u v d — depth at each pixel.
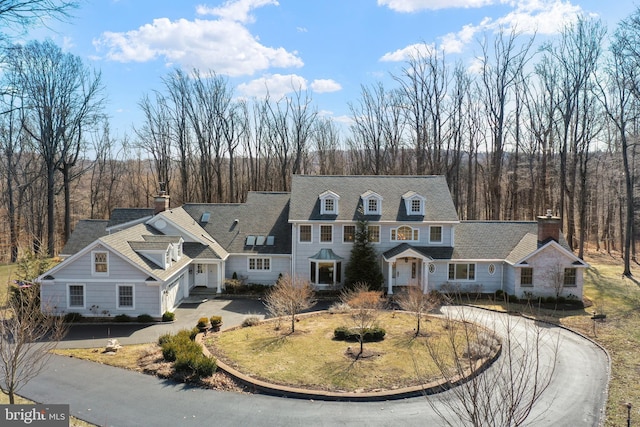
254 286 33.50
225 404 15.80
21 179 56.34
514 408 9.13
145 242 27.86
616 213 58.09
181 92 55.78
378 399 16.16
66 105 45.19
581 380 17.86
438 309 29.22
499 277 33.31
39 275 27.33
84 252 25.86
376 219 34.03
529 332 24.16
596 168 54.94
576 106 44.47
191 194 62.22
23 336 12.48
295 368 18.70
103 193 66.38
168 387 17.16
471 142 52.78
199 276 34.47
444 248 33.94
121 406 15.52
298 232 34.22
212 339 22.55
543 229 31.28
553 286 31.06
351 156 68.69
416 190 36.69
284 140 59.81
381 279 32.84
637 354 20.72
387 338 22.66
